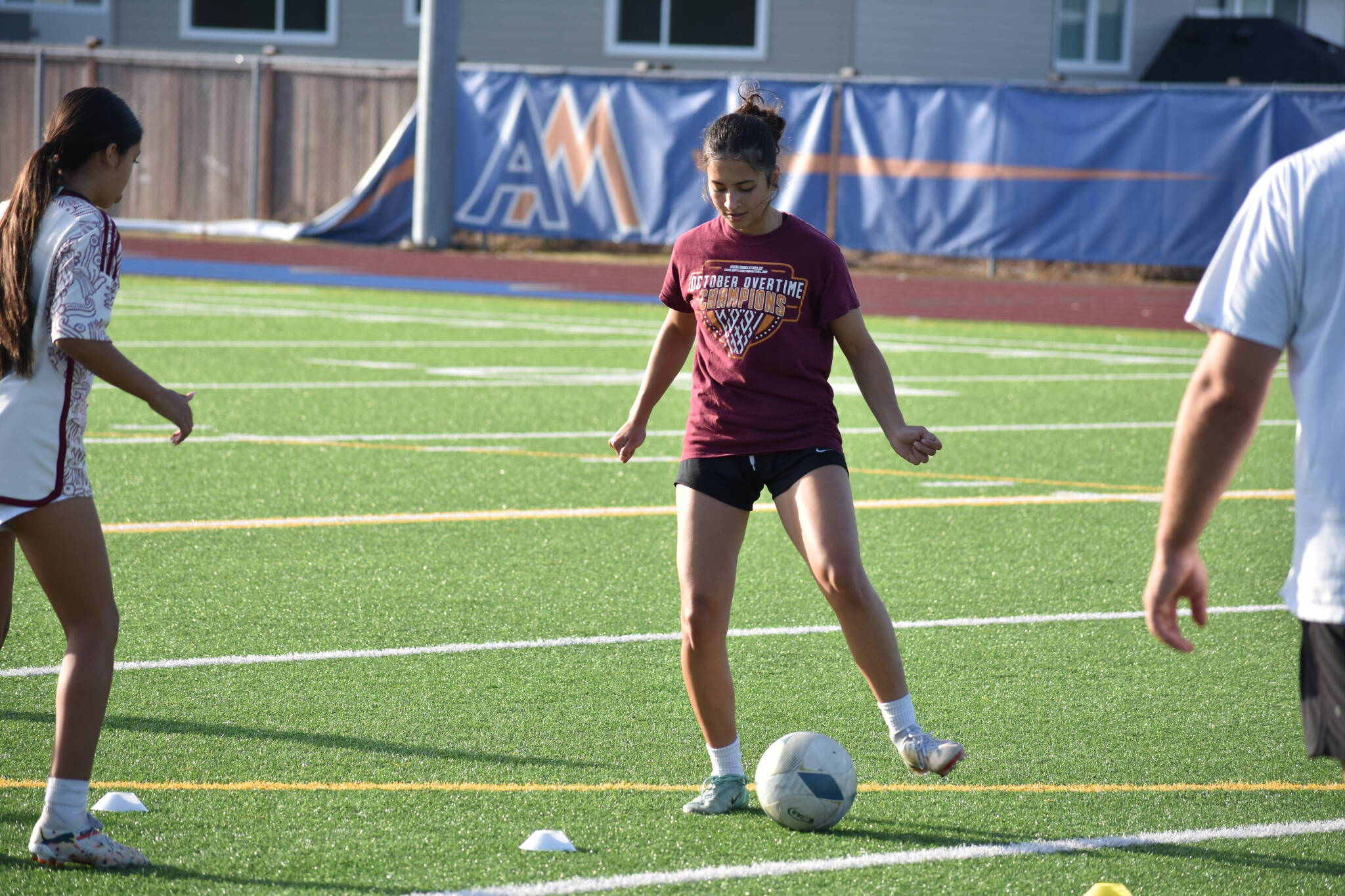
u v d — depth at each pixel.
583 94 78.69
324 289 67.62
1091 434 36.62
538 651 18.88
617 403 39.62
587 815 13.69
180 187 88.81
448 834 13.12
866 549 24.86
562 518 26.52
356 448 32.41
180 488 28.00
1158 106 71.12
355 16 98.06
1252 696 17.67
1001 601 21.83
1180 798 14.41
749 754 15.53
